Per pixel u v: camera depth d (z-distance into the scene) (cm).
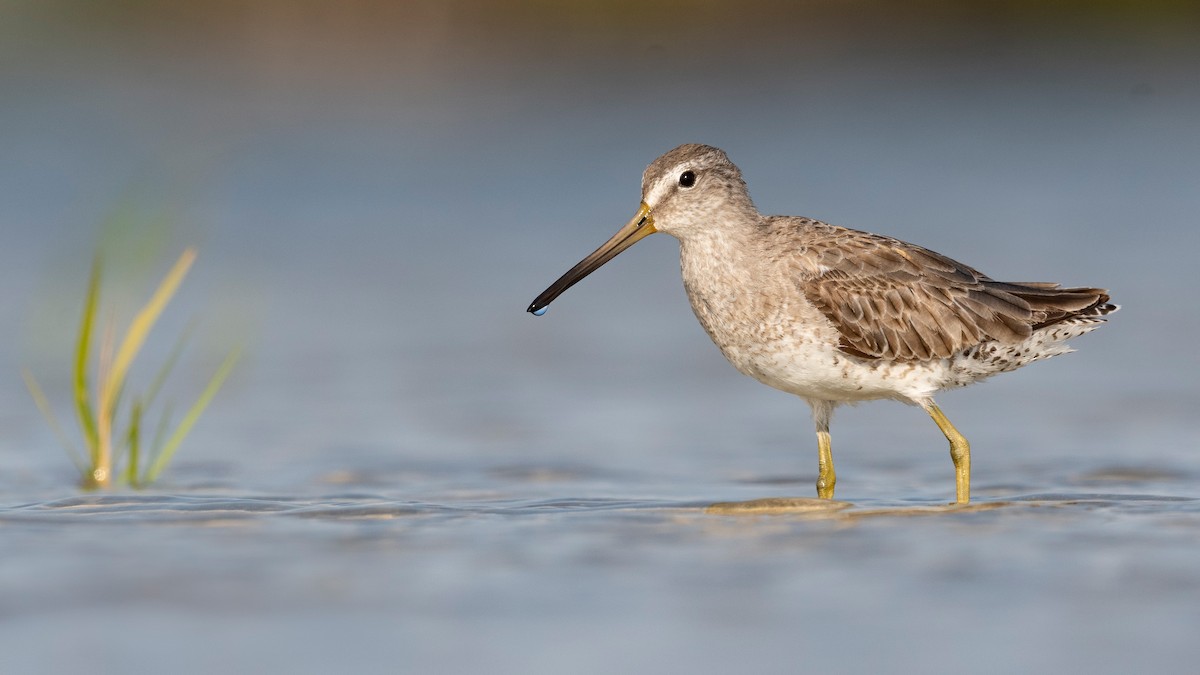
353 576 887
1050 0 3516
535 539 980
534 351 1822
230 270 2194
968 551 940
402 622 803
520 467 1291
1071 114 3058
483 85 3306
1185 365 1691
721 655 754
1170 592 846
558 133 3006
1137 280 2053
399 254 2319
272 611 820
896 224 2375
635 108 3156
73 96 3045
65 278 1966
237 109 3069
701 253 1219
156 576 881
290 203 2591
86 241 2056
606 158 2847
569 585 870
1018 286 1231
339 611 821
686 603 835
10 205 2419
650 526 1023
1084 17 3488
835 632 786
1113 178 2644
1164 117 3011
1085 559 916
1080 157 2783
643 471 1284
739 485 1227
